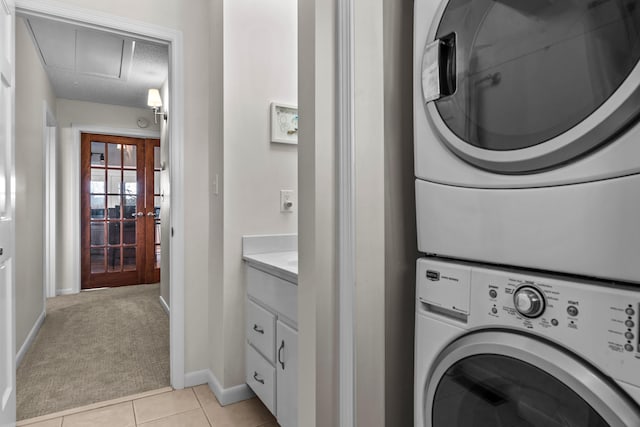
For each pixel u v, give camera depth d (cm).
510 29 69
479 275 77
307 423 103
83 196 471
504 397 72
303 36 108
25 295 271
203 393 205
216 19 204
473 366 78
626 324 56
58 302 401
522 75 67
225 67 193
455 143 79
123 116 482
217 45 203
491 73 73
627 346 56
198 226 216
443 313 87
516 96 68
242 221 197
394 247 104
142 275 506
